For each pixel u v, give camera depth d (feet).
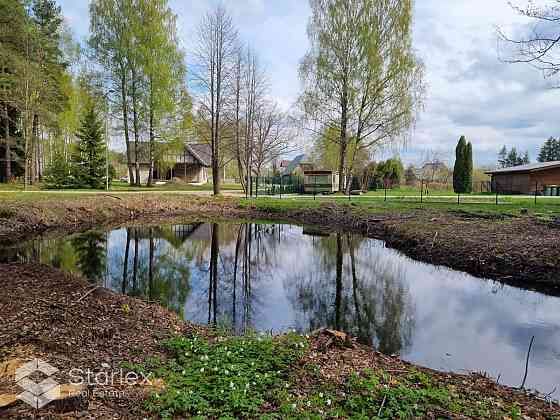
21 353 11.34
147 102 92.53
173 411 8.90
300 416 8.99
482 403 10.83
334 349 14.84
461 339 17.76
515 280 25.68
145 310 18.90
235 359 12.50
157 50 91.66
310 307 23.61
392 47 75.61
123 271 31.19
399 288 26.43
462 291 25.21
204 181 147.95
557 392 12.81
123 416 8.51
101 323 15.76
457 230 36.63
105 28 91.35
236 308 23.24
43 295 18.84
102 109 92.68
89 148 90.53
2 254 33.58
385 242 42.06
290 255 39.29
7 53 63.05
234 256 38.96
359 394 10.62
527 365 14.93
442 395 10.82
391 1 75.72
